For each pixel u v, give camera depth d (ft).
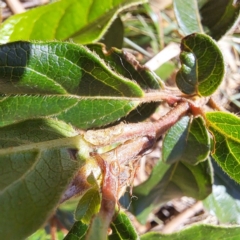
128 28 1.09
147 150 0.40
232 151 0.54
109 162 0.34
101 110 0.51
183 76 0.55
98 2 0.73
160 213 1.03
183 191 0.75
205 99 0.58
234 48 1.06
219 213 0.79
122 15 1.09
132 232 0.40
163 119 0.49
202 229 0.61
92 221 0.29
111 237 0.40
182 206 1.03
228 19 0.71
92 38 0.77
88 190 0.33
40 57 0.45
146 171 1.04
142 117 0.61
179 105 0.52
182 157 0.62
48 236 0.84
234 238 0.62
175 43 0.97
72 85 0.48
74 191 0.33
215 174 0.80
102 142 0.35
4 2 1.00
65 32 0.76
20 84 0.46
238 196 0.80
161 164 0.73
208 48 0.53
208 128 0.54
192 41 0.53
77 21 0.75
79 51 0.45
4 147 0.34
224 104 1.03
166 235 0.61
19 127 0.36
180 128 0.58
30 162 0.33
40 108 0.51
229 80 1.04
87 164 0.33
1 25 0.76
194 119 0.57
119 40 0.86
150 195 0.77
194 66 0.54
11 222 0.31
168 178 0.75
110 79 0.48
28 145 0.33
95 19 0.74
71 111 0.51
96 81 0.48
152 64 0.92
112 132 0.36
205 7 0.72
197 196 0.73
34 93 0.48
